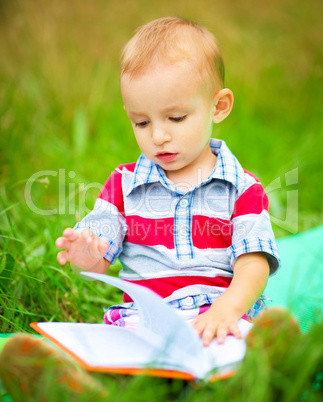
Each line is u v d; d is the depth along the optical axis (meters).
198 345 1.68
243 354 1.76
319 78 5.80
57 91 5.09
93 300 2.75
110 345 1.78
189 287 2.19
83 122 4.63
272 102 5.58
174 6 6.20
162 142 2.17
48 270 2.67
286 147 4.86
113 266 3.06
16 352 1.65
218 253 2.27
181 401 1.66
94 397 1.57
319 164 4.43
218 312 1.96
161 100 2.14
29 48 5.35
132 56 2.22
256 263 2.17
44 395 1.58
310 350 1.60
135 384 1.56
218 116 2.38
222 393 1.54
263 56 6.02
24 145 4.38
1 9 5.64
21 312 2.39
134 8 6.07
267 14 6.47
